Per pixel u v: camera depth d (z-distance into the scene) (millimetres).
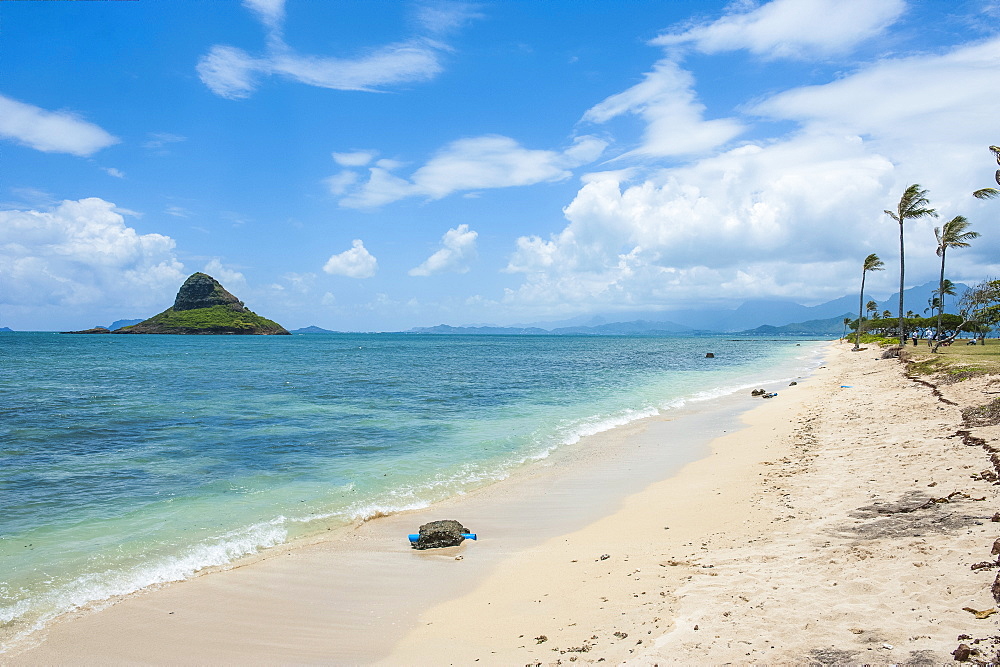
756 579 7809
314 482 15430
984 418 16156
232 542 11055
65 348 105625
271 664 6820
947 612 6000
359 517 12734
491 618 7746
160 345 126250
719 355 93688
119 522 12062
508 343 184125
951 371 28172
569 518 12703
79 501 13477
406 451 19328
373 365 64812
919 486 11391
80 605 8422
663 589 7918
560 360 78375
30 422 24281
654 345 161875
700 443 20516
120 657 7051
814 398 30172
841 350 94938
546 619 7484
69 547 10641
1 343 129375
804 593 7086
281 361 71562
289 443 20344
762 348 131750
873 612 6297
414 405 30516
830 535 9320
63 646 7297
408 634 7469
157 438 21062
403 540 11383
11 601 8477
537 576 9234
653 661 5824
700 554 9344
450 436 21922
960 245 58281
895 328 108375
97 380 43781
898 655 5289
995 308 58344
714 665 5594
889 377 35469
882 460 14211
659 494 14125
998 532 8070
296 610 8305
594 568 9281
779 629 6203
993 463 11836
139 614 8164
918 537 8492
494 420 25641
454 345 156625
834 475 13555
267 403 30922
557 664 6082
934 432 16375
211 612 8242
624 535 11117
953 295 80000
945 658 5082
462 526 11680
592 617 7328
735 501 12586
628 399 33219
